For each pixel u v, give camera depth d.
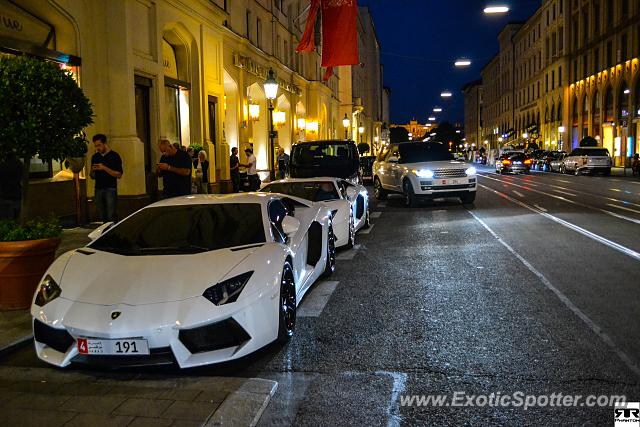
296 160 16.86
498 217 14.05
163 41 16.67
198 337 4.35
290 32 33.06
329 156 16.73
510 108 87.25
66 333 4.41
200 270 4.74
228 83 22.36
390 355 4.84
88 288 4.67
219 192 19.58
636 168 34.84
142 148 13.44
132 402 3.99
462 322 5.67
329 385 4.27
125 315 4.32
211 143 18.45
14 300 6.20
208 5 17.95
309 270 6.81
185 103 17.61
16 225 6.36
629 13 43.41
